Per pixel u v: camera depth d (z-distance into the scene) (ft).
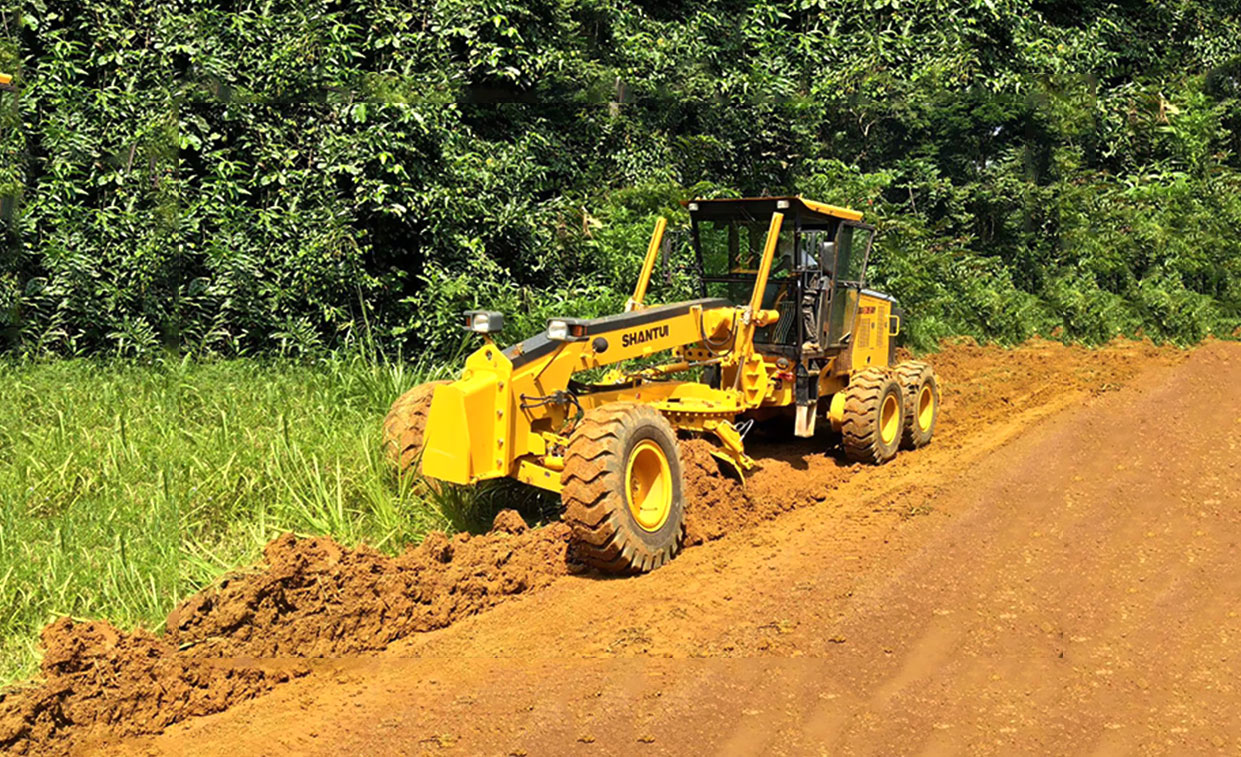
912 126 59.00
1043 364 46.70
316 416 27.66
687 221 43.32
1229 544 22.79
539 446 22.43
